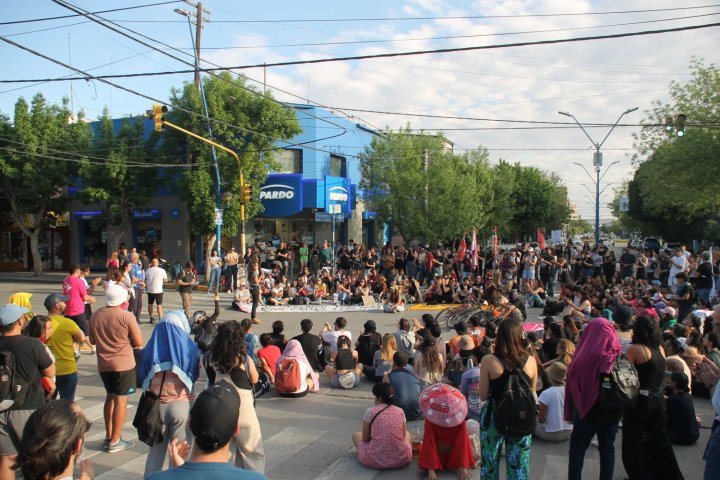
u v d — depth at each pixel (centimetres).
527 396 433
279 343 1009
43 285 2578
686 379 653
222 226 2633
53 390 545
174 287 2539
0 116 2880
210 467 241
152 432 484
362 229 3719
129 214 2911
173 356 495
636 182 5050
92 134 2970
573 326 1036
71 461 249
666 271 2248
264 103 2656
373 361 1005
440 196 3159
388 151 3381
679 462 601
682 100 2644
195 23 2459
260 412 795
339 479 557
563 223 7581
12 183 2912
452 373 853
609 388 441
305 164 3238
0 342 477
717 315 749
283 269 2622
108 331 610
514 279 2284
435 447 552
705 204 3017
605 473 464
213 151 2514
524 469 445
